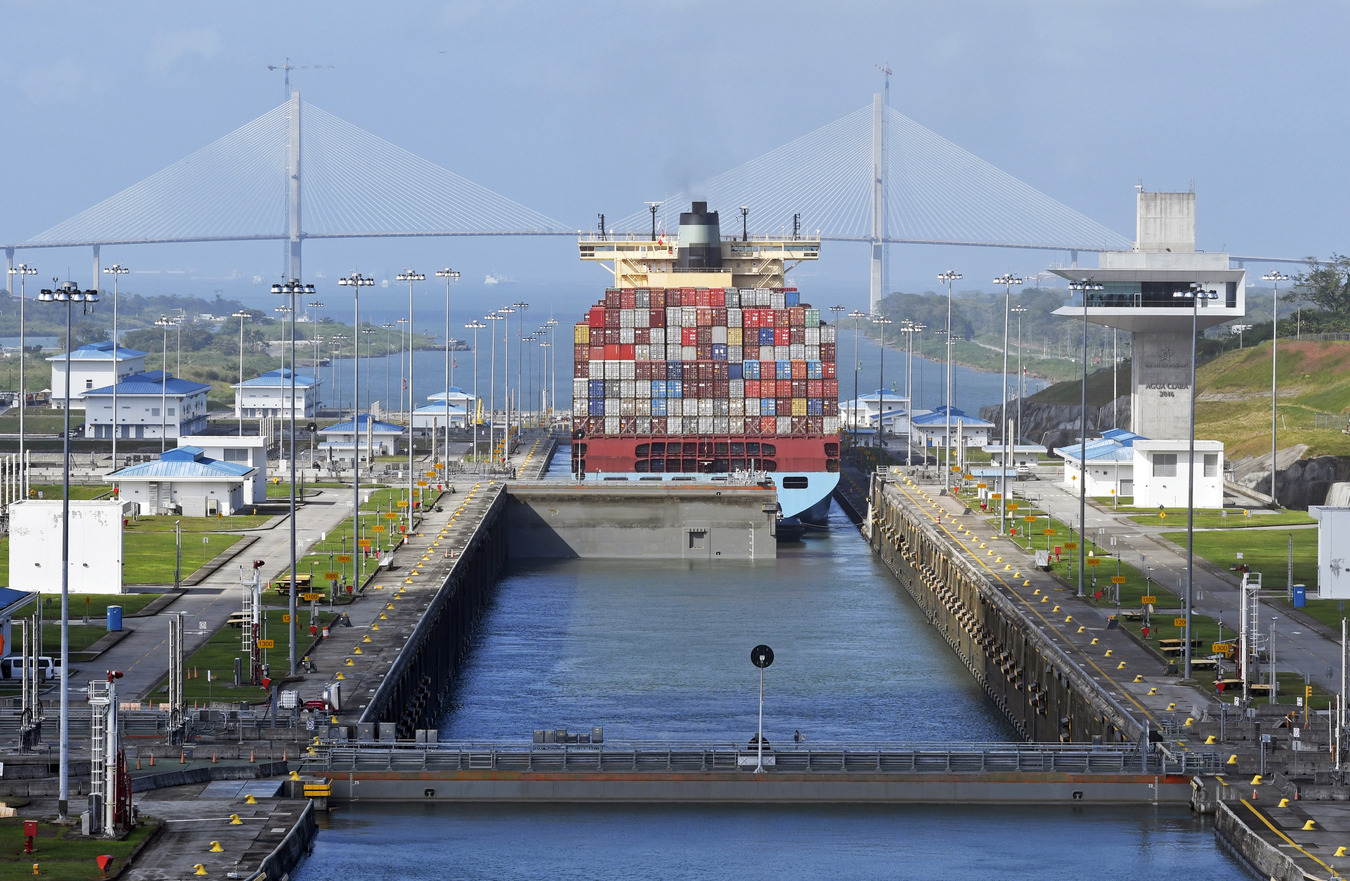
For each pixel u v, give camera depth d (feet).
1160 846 302.66
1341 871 268.82
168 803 297.33
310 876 287.69
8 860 260.83
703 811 321.52
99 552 483.10
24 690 333.01
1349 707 360.07
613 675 487.61
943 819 317.83
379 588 495.00
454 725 429.38
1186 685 383.04
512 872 292.81
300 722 340.80
